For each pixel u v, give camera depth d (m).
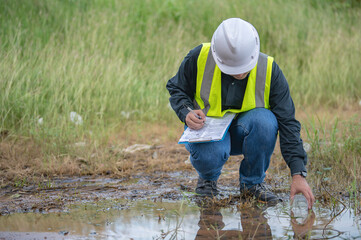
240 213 3.40
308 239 2.82
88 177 4.79
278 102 3.45
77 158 5.34
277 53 9.85
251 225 3.12
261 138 3.44
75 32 9.15
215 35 3.28
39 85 7.25
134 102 7.82
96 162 5.19
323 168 4.26
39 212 3.51
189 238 2.88
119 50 8.98
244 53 3.16
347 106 8.60
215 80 3.40
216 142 3.49
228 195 3.93
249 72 3.38
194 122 3.36
